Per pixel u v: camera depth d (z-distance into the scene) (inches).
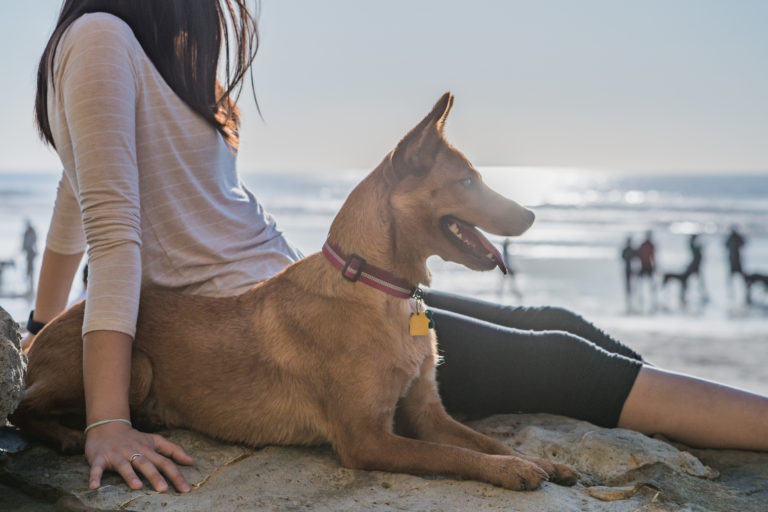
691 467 109.3
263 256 127.2
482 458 102.0
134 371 112.0
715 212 2094.0
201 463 105.4
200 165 118.5
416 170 113.0
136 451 97.0
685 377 121.1
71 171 110.8
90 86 102.7
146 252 117.0
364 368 107.8
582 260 1141.1
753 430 117.2
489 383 126.0
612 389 121.0
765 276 772.0
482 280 905.5
